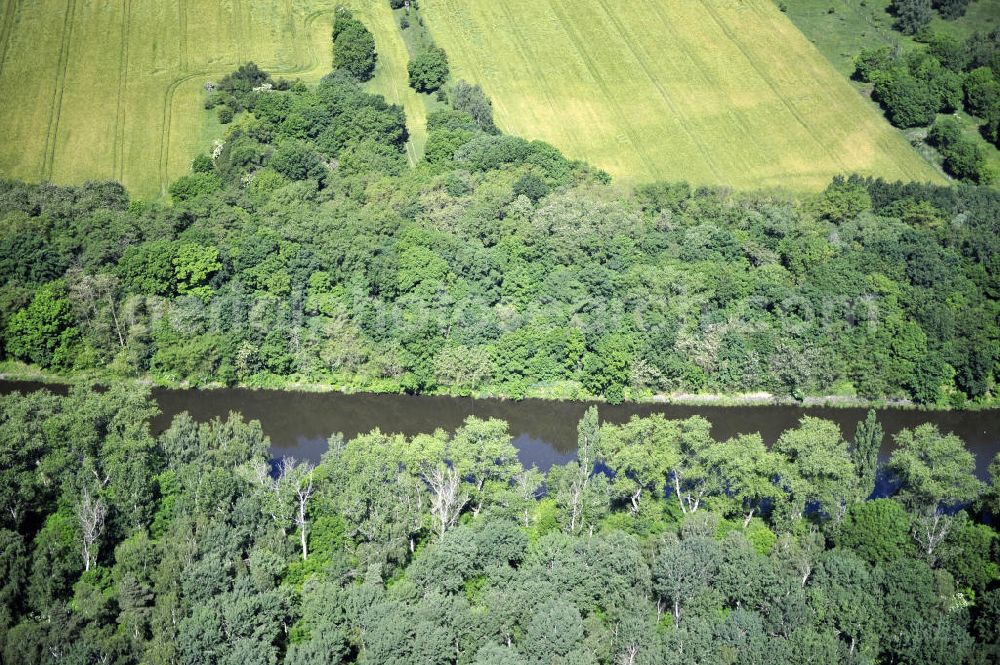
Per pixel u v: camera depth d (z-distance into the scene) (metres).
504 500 175.25
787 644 148.00
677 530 172.62
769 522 180.50
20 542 161.62
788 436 185.62
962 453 185.38
